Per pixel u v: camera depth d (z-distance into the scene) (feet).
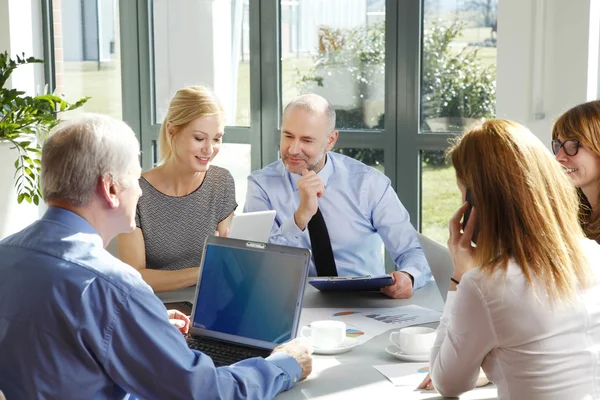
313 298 9.23
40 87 17.83
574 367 5.52
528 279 5.49
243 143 16.14
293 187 11.18
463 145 5.85
